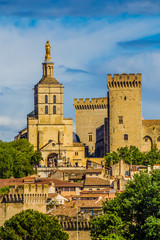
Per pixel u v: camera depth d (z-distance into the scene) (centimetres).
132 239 15788
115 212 16488
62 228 16312
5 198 16525
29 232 15462
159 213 16125
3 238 15388
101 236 15525
